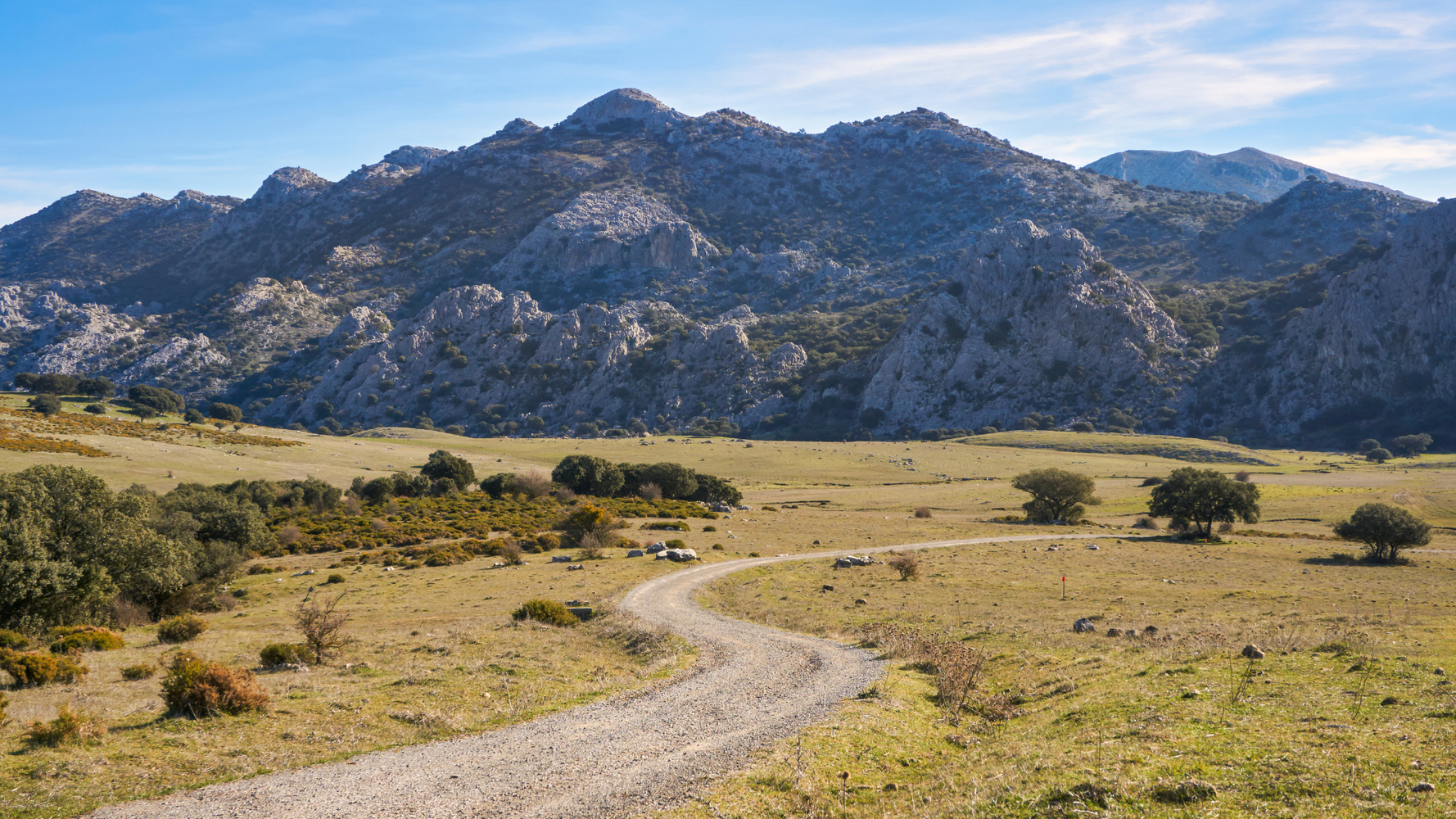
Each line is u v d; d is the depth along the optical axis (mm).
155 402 188500
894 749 15383
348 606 43188
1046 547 72000
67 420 126500
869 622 35094
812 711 18375
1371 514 63062
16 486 35781
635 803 12516
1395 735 11398
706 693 20734
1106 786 10516
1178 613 35938
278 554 68312
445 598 44875
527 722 17922
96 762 14555
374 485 102438
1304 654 19062
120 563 39062
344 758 15180
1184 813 9312
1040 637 28297
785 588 48188
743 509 106000
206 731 16859
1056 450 180500
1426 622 25984
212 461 115062
